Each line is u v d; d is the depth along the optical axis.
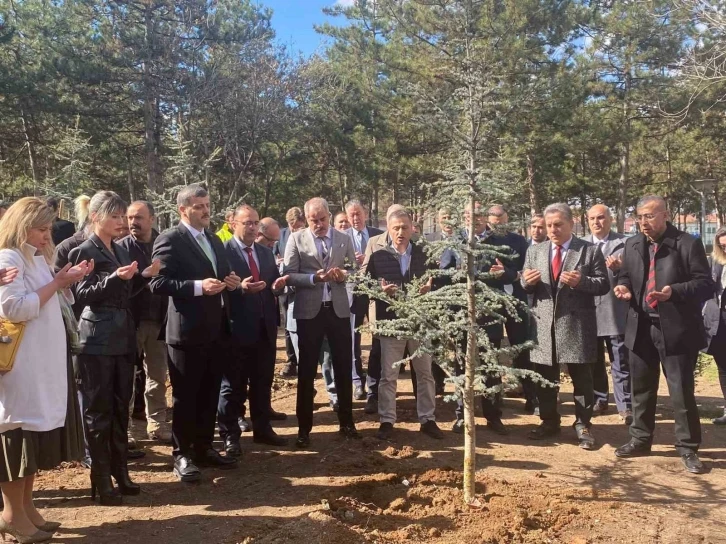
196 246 4.50
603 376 6.41
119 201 4.07
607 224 6.68
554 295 5.36
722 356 6.09
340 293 5.30
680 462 4.88
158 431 5.46
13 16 22.08
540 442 5.42
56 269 4.21
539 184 22.67
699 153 26.83
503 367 3.80
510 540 3.45
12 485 3.37
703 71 15.67
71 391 3.60
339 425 5.65
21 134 24.27
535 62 18.94
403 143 23.02
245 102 24.02
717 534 3.59
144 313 5.29
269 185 28.73
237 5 24.86
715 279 6.34
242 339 5.04
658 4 19.17
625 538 3.52
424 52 18.80
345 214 7.98
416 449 5.17
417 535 3.50
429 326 4.00
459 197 3.81
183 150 8.89
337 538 3.37
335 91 25.73
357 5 21.86
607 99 21.56
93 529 3.58
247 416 6.29
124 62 21.73
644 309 4.96
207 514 3.81
